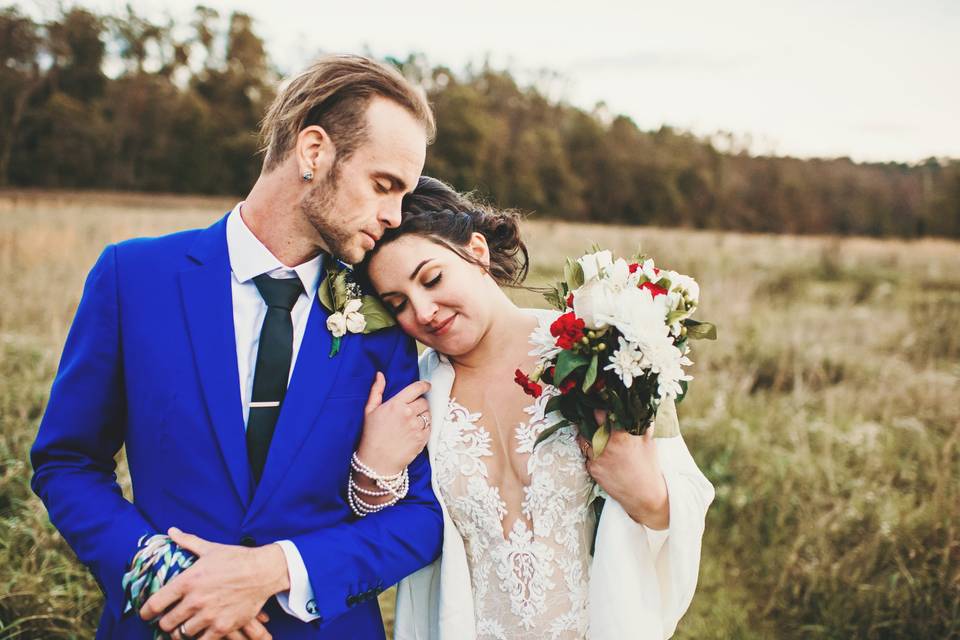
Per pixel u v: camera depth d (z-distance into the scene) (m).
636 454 1.69
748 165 63.78
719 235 29.20
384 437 1.68
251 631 1.45
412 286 1.72
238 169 44.12
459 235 1.78
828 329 7.71
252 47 49.38
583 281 1.76
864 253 18.45
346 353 1.68
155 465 1.55
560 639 1.78
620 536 1.74
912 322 7.76
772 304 9.87
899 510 3.65
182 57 48.62
